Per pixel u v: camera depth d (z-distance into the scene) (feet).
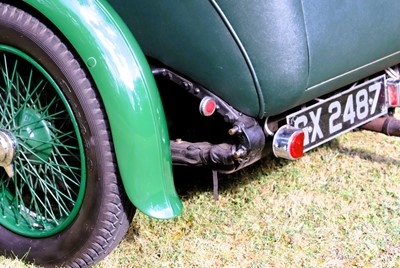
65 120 8.34
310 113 8.26
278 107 7.53
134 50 7.29
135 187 7.43
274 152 7.98
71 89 7.47
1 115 8.35
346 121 8.85
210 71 7.50
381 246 8.63
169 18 7.43
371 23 7.93
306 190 10.14
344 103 8.75
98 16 7.23
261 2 6.84
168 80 8.16
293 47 7.04
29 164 8.21
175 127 8.96
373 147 11.52
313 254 8.54
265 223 9.30
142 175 7.39
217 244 8.85
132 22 7.83
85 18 7.18
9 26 7.73
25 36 7.64
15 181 8.38
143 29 7.79
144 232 9.16
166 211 7.48
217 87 7.59
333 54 7.57
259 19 6.91
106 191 7.61
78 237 7.92
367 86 9.08
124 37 7.27
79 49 7.25
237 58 7.18
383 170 10.69
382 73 9.66
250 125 7.75
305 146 8.25
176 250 8.73
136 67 7.25
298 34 7.02
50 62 7.54
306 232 9.02
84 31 7.17
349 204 9.71
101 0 7.38
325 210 9.55
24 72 8.48
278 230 9.09
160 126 7.41
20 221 8.55
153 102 7.34
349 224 9.18
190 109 8.64
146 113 7.27
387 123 9.78
